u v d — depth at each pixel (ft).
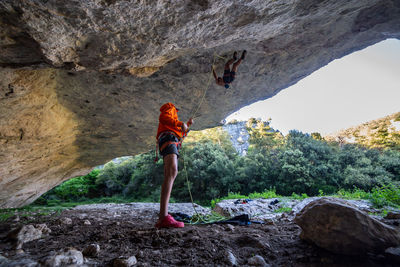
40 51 7.90
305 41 17.56
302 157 68.64
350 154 74.08
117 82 19.26
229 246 5.99
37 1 6.04
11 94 13.30
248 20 9.29
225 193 75.10
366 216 5.39
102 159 34.68
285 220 10.57
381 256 4.96
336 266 4.79
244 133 154.40
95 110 21.89
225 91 25.39
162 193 8.27
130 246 6.26
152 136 32.27
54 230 9.05
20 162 19.66
